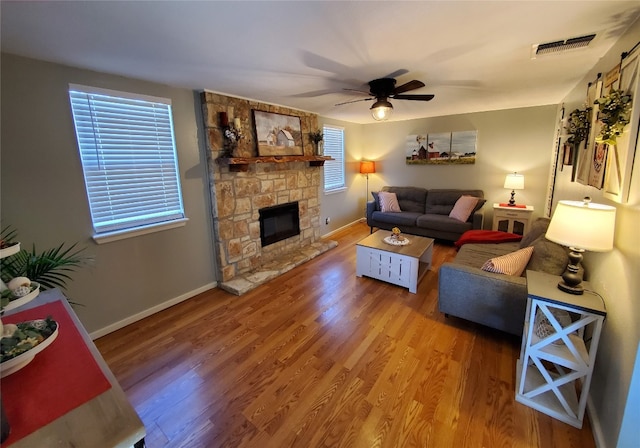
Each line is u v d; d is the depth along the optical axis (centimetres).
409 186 580
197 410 171
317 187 472
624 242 144
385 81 262
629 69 147
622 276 143
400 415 165
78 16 143
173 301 297
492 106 440
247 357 216
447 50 200
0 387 86
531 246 240
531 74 264
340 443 150
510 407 169
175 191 291
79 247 230
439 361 208
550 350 164
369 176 636
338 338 237
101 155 236
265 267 375
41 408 79
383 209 535
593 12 151
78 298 232
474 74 260
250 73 242
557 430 154
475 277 226
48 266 180
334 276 358
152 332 250
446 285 241
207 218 322
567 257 207
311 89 298
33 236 208
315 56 205
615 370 139
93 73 225
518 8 147
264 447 149
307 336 240
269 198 383
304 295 312
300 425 160
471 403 172
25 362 92
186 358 217
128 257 259
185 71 233
